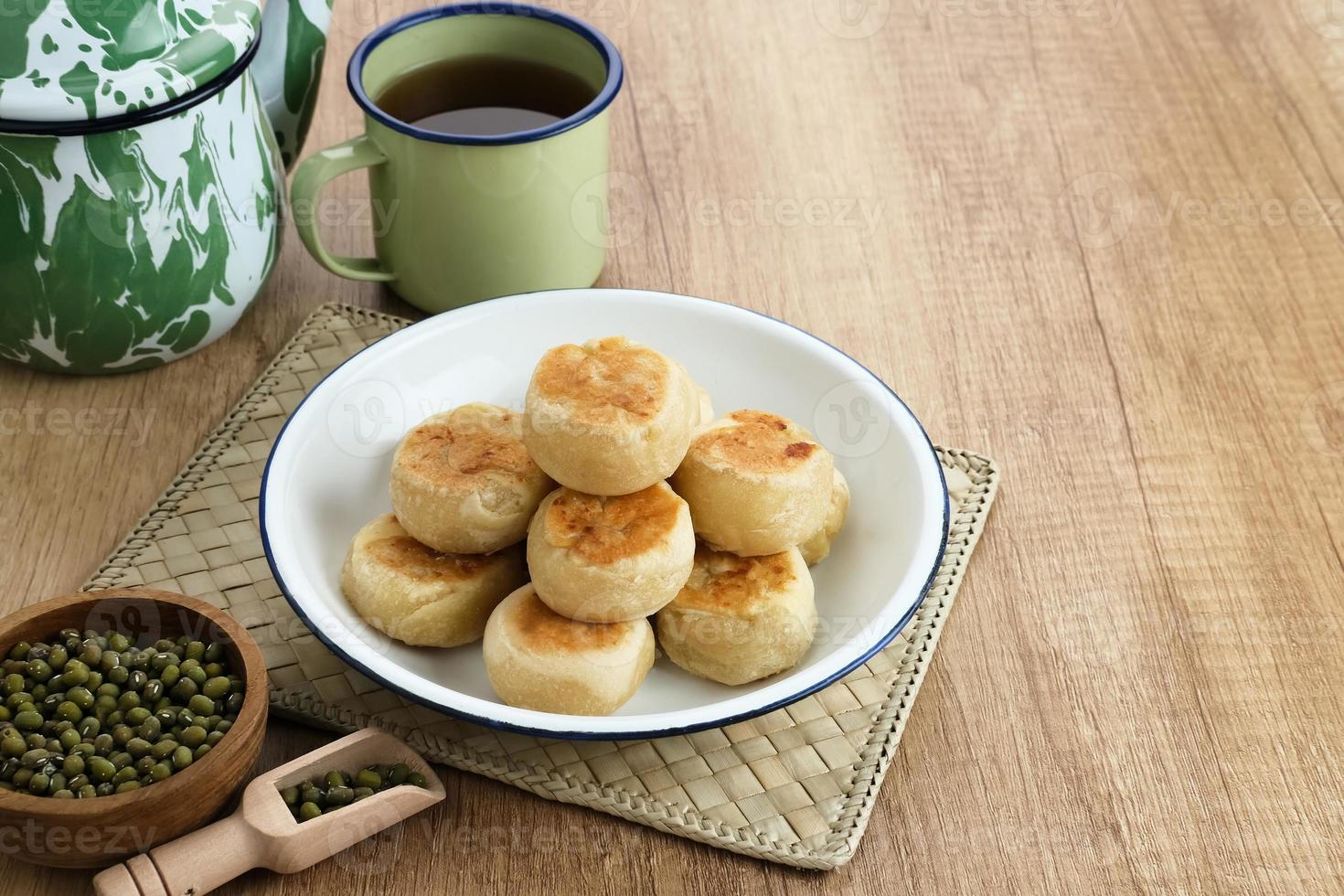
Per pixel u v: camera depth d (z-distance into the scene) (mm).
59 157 722
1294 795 701
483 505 695
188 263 762
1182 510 781
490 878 675
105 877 648
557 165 786
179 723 669
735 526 694
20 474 767
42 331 763
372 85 805
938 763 705
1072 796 699
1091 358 836
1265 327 853
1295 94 965
